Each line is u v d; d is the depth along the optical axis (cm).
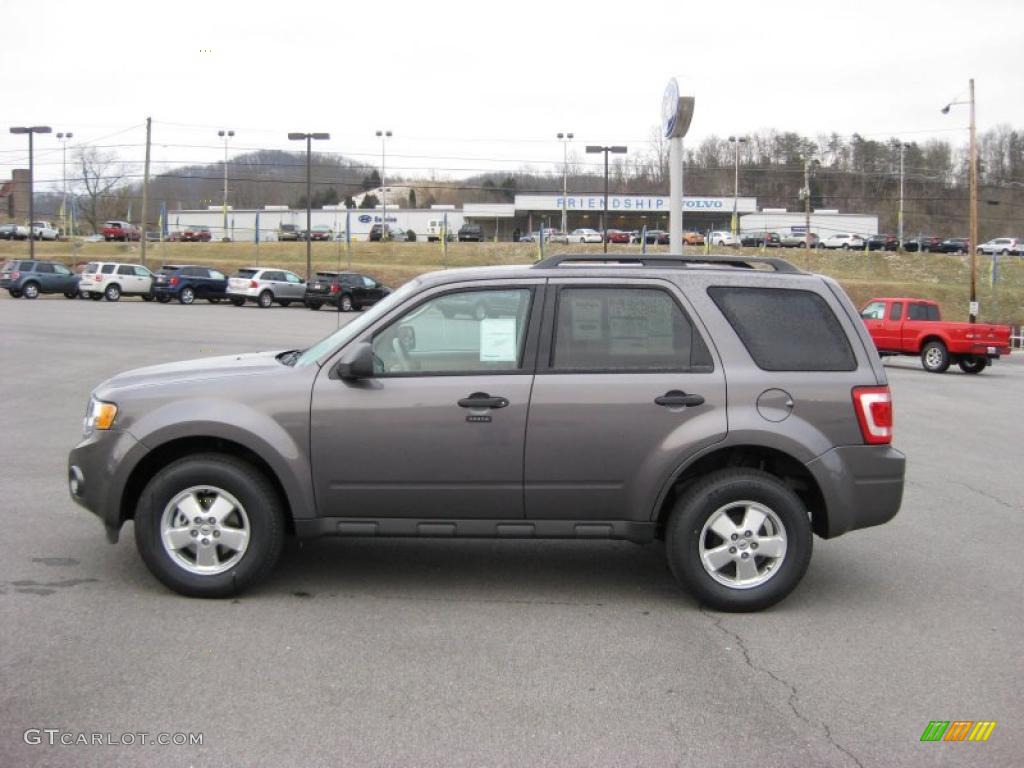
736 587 500
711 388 498
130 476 501
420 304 507
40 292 4091
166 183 11425
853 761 343
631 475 499
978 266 7188
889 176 11494
